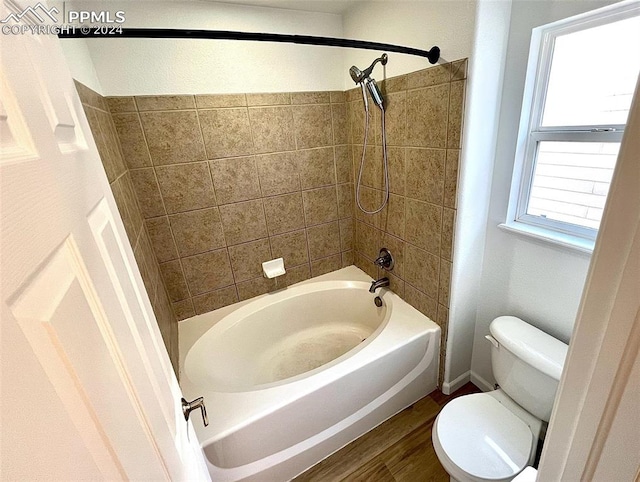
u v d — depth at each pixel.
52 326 0.28
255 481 1.32
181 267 1.79
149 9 1.33
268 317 2.01
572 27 1.01
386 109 1.57
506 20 1.10
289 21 1.60
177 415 0.74
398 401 1.65
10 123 0.28
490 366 1.66
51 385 0.27
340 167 2.03
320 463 1.47
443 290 1.54
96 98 1.20
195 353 1.63
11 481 0.20
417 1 1.23
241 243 1.91
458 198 1.32
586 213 1.13
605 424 0.39
